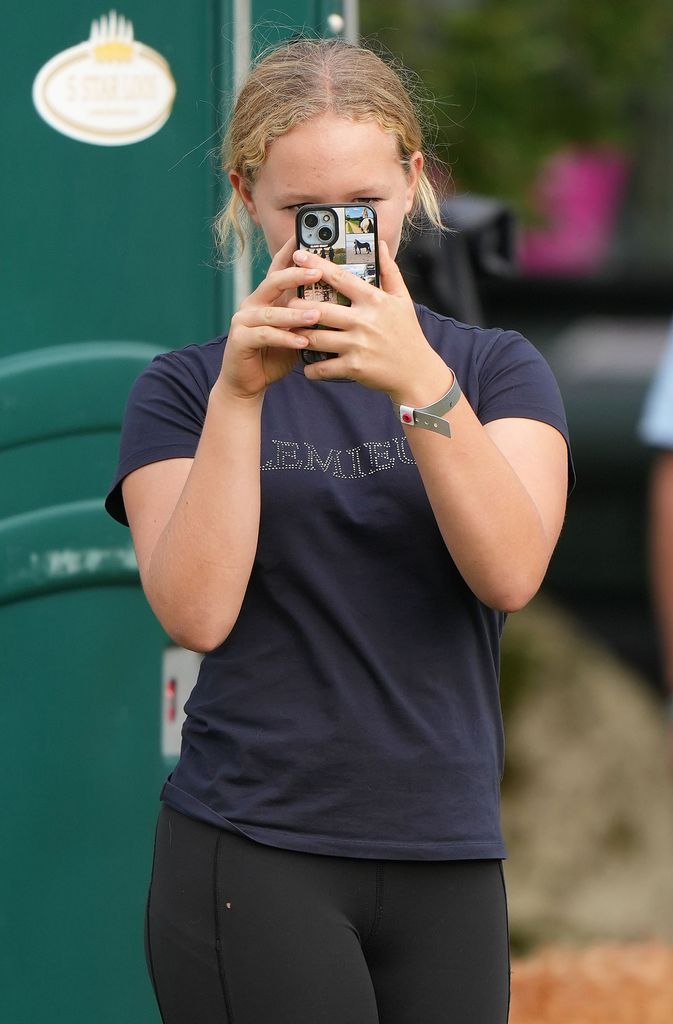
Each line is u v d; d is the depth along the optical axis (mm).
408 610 8297
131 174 11750
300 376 8578
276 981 8031
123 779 11789
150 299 11789
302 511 8266
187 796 8484
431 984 8273
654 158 35719
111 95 11719
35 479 11727
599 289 31547
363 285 7734
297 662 8266
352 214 7895
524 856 22953
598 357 30484
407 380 7723
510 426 8547
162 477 8617
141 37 11695
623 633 27703
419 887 8242
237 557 8062
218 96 11734
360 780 8172
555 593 28859
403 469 8336
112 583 11781
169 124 11758
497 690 8742
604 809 23609
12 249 11703
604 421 29188
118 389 11742
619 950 20688
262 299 7875
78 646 11742
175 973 8352
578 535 29016
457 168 26234
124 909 11781
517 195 26750
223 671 8430
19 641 11719
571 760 24312
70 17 11680
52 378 11703
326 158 7941
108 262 11766
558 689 25500
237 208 9312
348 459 8375
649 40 27594
